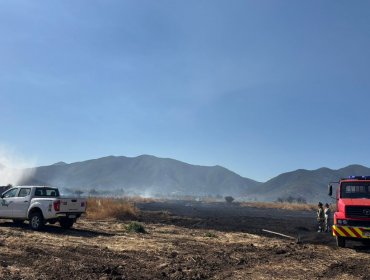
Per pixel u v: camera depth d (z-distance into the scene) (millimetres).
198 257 12820
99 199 31219
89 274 9797
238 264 12086
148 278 9836
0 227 18438
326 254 14367
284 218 37281
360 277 10680
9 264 10297
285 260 12922
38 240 14617
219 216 36969
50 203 17906
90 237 16516
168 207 59344
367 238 15125
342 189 16844
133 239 16562
